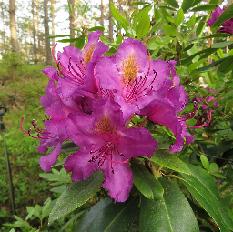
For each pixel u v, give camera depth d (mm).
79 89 151
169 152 162
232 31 267
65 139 163
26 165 799
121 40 219
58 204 157
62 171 282
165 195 168
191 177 182
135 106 149
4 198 663
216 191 190
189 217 162
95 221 182
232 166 264
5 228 532
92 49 164
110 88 150
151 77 157
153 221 160
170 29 238
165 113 153
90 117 149
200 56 268
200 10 252
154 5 257
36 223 469
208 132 265
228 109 260
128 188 154
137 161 167
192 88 261
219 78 269
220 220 169
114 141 153
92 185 160
